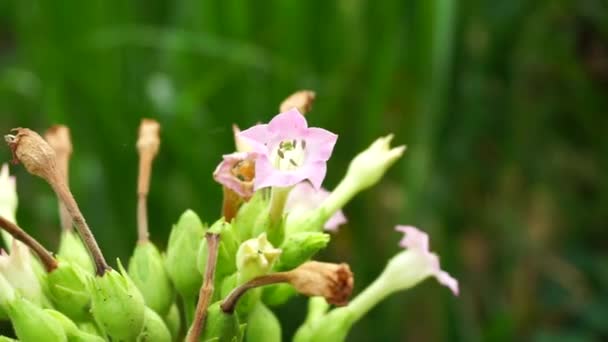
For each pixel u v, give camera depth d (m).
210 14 0.97
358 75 0.96
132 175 0.96
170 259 0.68
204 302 0.64
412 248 0.71
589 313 1.01
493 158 1.01
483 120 0.99
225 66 0.95
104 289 0.65
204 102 0.96
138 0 1.00
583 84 1.03
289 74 0.95
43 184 0.98
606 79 1.05
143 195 0.70
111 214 0.96
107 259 0.95
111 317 0.65
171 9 1.01
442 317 0.94
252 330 0.69
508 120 1.01
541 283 1.03
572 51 1.03
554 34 1.02
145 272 0.68
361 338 0.94
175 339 0.69
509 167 1.02
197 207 0.95
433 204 0.94
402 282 0.71
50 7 0.98
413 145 0.94
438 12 0.92
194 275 0.68
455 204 0.97
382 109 0.95
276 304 0.70
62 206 0.70
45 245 0.97
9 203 0.71
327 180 0.96
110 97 0.97
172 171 0.96
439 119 0.95
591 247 1.05
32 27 1.00
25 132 0.65
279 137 0.64
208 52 0.95
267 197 0.68
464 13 0.95
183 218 0.69
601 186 1.05
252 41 0.96
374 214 0.96
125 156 0.96
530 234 1.03
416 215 0.93
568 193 1.06
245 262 0.64
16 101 1.04
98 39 0.97
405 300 0.94
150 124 0.71
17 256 0.67
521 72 1.01
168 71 0.98
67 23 0.98
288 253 0.66
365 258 0.95
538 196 1.04
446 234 0.95
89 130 0.96
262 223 0.67
